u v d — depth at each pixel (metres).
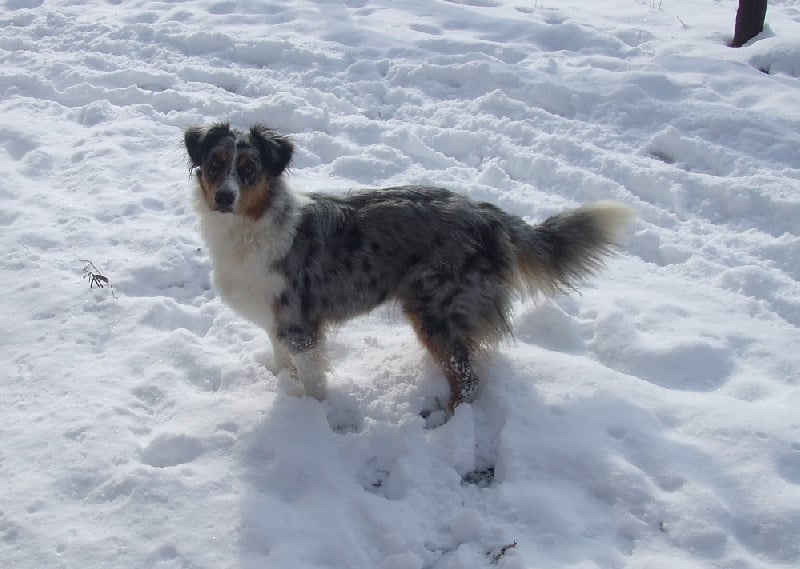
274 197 2.20
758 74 3.62
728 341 2.42
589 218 2.34
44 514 1.97
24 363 2.32
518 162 3.15
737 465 2.08
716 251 2.76
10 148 3.21
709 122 3.29
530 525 2.00
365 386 2.31
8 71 3.68
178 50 3.98
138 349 2.38
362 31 4.12
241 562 1.91
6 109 3.45
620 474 2.06
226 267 2.23
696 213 2.96
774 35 4.06
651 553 1.95
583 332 2.47
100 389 2.25
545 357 2.35
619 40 4.05
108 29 4.19
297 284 2.22
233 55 3.94
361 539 1.98
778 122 3.27
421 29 4.24
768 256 2.76
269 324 2.26
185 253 2.74
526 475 2.10
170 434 2.14
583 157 3.16
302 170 3.11
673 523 1.99
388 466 2.16
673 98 3.48
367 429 2.21
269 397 2.26
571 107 3.46
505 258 2.29
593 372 2.30
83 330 2.43
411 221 2.26
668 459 2.09
